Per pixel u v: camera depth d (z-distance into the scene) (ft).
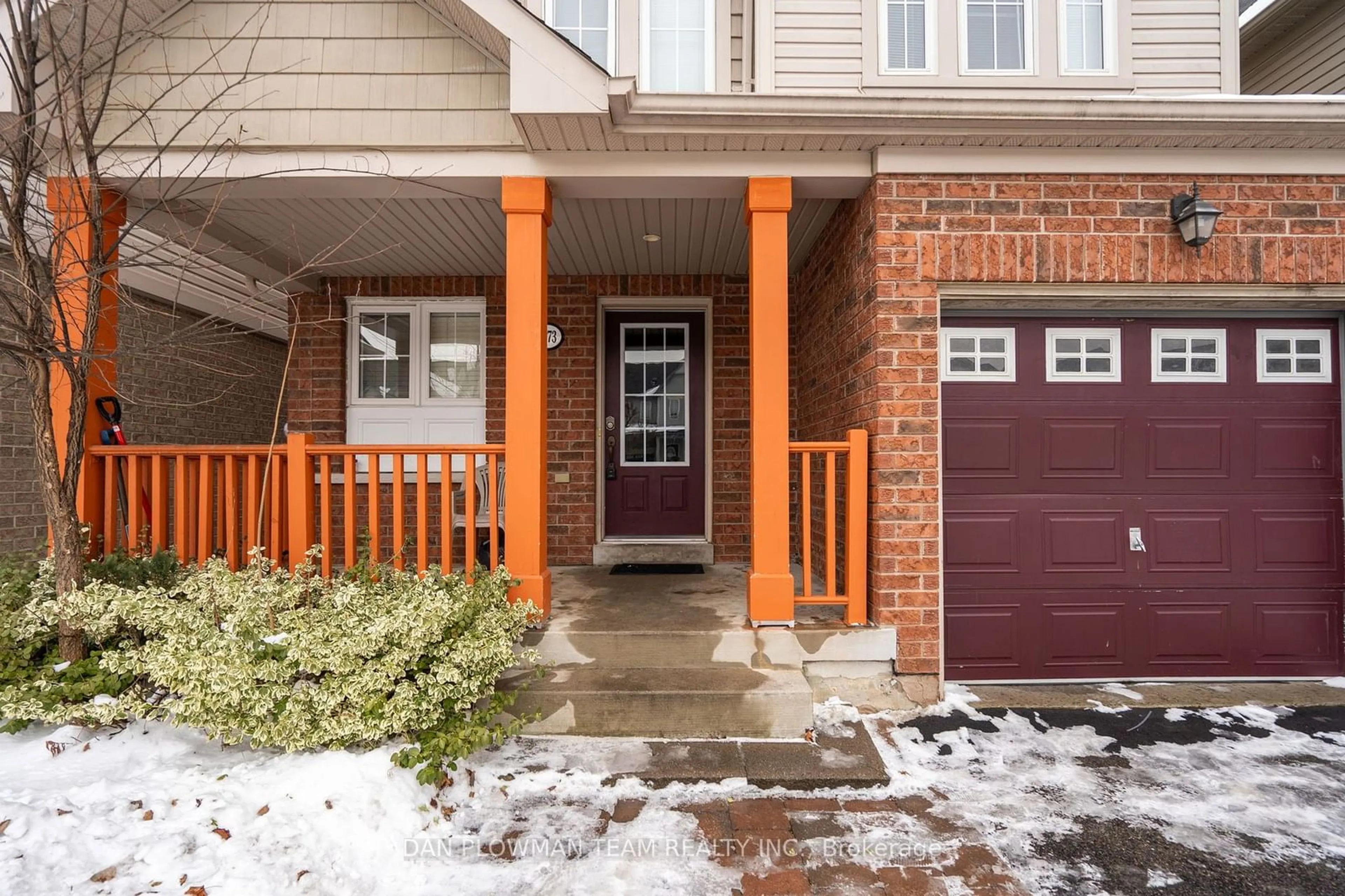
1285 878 7.50
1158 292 12.20
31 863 6.70
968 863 7.70
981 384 13.11
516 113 10.62
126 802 7.74
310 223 14.83
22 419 18.03
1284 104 11.07
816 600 12.12
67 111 9.72
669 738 10.49
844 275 14.06
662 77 13.12
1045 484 13.12
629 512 19.13
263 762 9.02
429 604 9.59
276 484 12.14
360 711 9.06
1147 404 13.20
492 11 10.64
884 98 11.02
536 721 10.31
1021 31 12.88
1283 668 13.19
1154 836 8.26
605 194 12.89
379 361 19.31
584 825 8.34
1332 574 13.23
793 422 18.97
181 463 12.23
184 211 13.09
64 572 10.19
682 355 19.30
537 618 11.42
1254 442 13.26
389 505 19.10
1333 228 12.11
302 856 7.22
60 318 11.21
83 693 9.56
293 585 10.21
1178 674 13.15
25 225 10.65
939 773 9.71
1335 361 13.30
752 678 11.05
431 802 8.57
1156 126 11.33
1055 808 8.84
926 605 11.96
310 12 11.96
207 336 13.58
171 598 10.68
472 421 19.19
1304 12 16.43
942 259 12.00
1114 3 12.61
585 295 18.80
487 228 15.16
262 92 11.86
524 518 11.79
